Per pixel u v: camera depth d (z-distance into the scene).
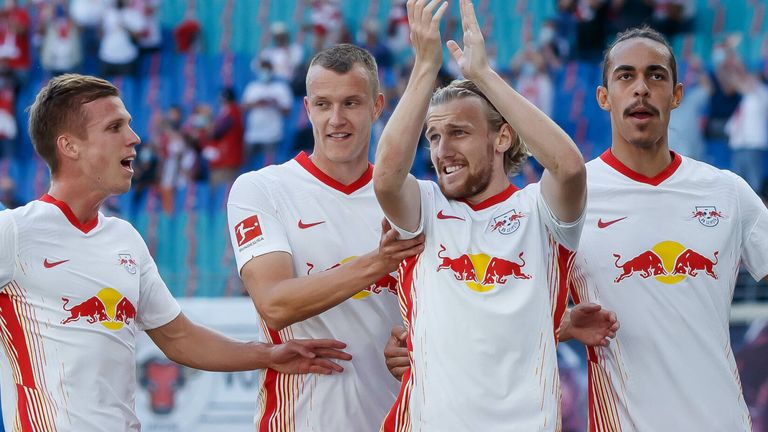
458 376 5.68
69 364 6.50
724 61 18.69
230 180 19.23
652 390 6.65
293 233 6.93
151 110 21.59
